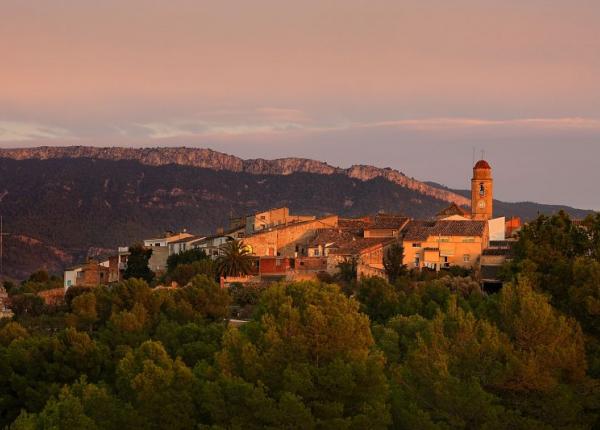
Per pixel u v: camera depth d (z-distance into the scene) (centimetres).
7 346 15988
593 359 12150
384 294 17212
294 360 11188
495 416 10550
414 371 11212
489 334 11450
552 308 12631
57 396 13712
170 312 17275
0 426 13825
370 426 10356
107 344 15525
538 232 15800
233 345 11831
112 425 11056
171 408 10994
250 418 10625
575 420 10962
